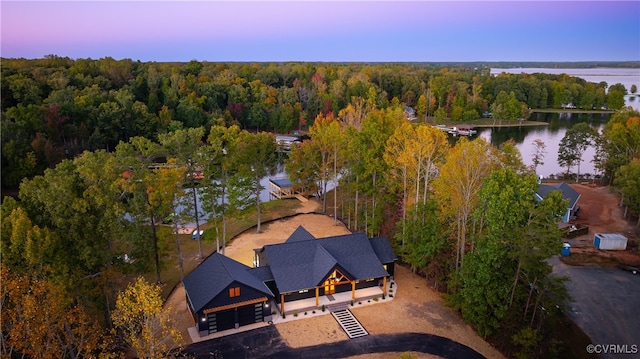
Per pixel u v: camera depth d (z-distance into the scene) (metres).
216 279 41.81
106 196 37.69
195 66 185.12
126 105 119.88
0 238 33.09
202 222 71.88
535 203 37.62
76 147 99.69
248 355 37.91
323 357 37.81
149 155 52.34
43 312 29.19
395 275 53.28
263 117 148.75
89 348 30.98
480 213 40.34
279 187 86.00
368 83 166.88
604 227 64.06
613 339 38.62
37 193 36.56
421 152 53.09
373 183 64.00
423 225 49.12
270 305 43.53
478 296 39.06
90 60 167.88
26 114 96.94
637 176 63.97
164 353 35.44
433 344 39.72
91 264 36.22
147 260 44.44
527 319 39.72
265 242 61.84
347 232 66.12
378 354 38.28
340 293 48.09
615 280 48.75
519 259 36.44
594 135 91.88
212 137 58.28
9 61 157.50
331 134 70.56
